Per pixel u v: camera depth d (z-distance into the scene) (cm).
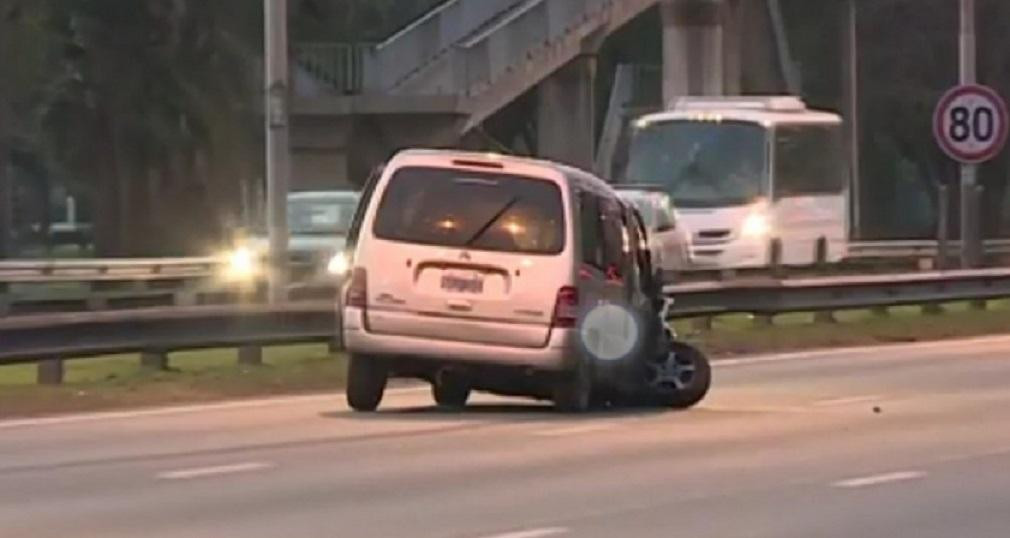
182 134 15288
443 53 16075
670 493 4097
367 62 16062
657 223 10844
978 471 4491
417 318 5472
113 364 7138
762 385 6700
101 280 11081
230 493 4044
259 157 15838
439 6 18825
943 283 10281
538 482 4241
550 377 5541
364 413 5659
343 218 11269
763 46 19300
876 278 9838
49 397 5903
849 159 18038
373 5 19738
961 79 11188
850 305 9650
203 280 11356
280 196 8612
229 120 15425
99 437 5009
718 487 4194
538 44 15850
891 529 3691
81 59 15088
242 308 6856
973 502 4034
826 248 12750
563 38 15938
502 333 5450
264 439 4975
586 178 5650
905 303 10000
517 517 3759
